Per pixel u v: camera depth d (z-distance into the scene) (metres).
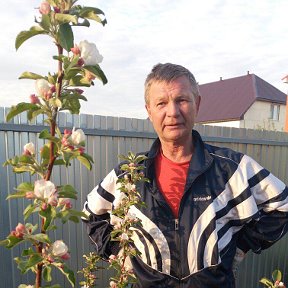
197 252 1.55
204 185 1.63
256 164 1.75
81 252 3.21
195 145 1.74
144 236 1.64
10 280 2.86
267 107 26.95
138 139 3.43
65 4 0.85
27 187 0.92
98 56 0.86
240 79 29.48
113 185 1.88
